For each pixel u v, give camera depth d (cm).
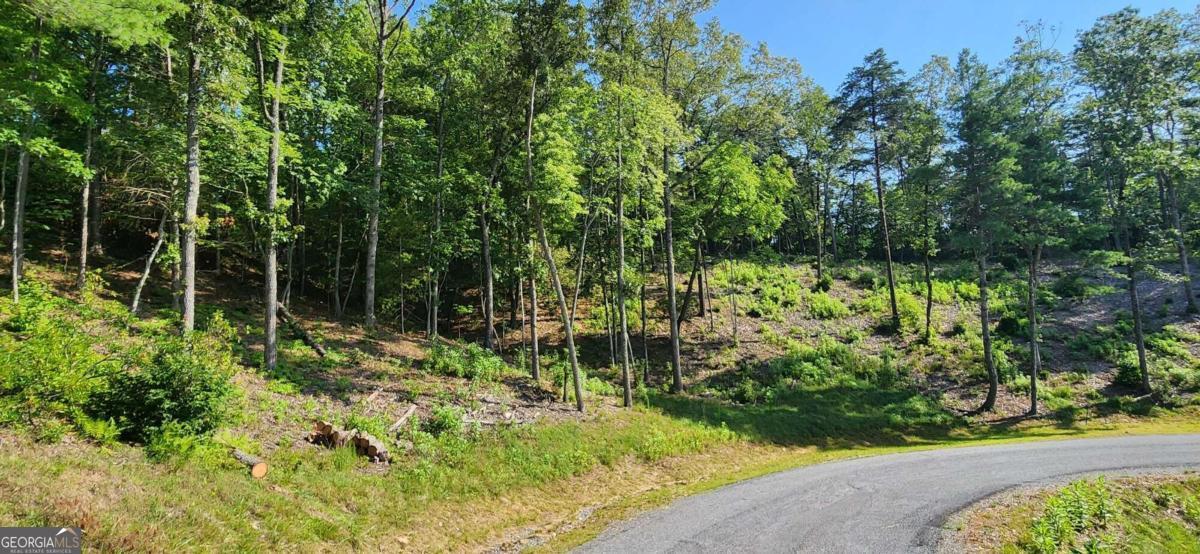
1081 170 2427
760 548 874
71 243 2200
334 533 812
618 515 1101
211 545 639
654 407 1981
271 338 1453
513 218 2261
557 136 1658
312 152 2080
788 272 3944
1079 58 2425
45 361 795
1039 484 1249
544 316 3244
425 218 2356
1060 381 2556
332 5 1689
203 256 2681
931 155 2583
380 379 1616
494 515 1074
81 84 1445
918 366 2753
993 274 3881
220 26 1195
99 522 571
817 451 1848
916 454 1673
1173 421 2139
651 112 1741
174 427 841
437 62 2114
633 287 2559
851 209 5444
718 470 1560
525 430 1443
